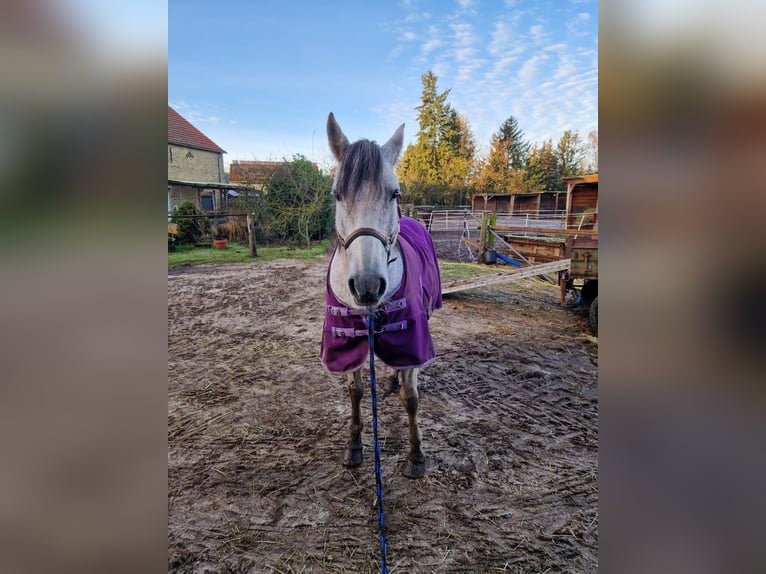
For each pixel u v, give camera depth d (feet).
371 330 6.44
